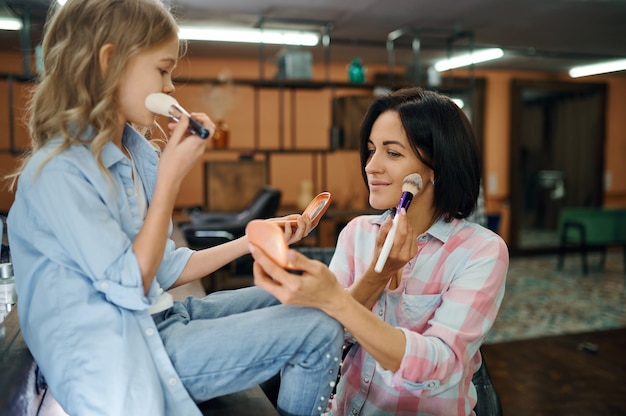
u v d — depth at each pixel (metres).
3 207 5.16
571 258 7.07
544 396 2.89
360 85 4.94
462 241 1.13
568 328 4.06
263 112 6.06
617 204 7.59
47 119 0.86
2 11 3.73
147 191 1.02
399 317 1.14
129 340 0.83
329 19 4.18
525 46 5.31
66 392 0.83
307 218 1.01
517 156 7.02
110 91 0.83
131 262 0.81
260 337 0.87
